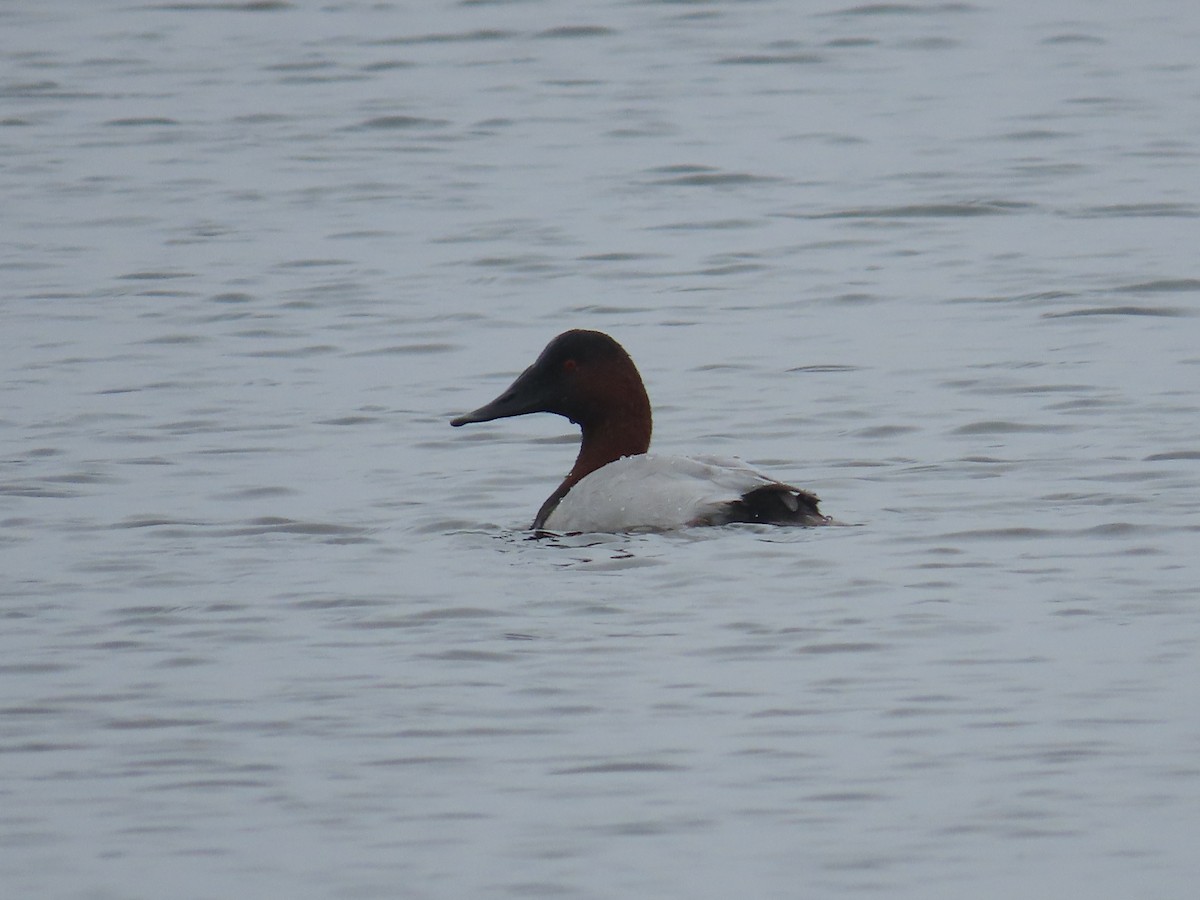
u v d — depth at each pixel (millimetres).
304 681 11570
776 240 26906
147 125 34594
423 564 13852
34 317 23203
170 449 17797
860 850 9453
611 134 33688
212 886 9227
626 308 23516
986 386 19516
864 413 18672
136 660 12000
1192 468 16172
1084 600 12633
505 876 9273
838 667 11578
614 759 10438
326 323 22844
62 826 9836
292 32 41969
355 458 17484
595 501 14234
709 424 18500
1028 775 10148
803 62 39156
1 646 12297
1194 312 22484
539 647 12023
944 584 12984
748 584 12961
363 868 9367
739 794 10031
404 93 36750
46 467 17141
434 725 10906
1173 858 9297
